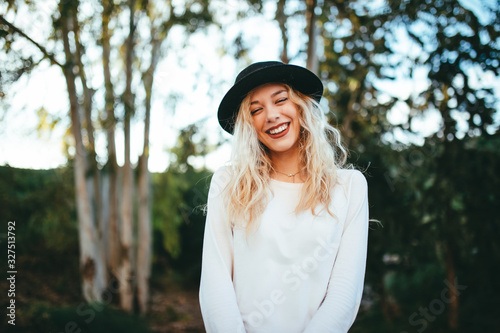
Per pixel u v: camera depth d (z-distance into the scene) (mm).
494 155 5914
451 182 6066
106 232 8516
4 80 5324
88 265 7375
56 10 5652
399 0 5434
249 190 1362
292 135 1424
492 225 5934
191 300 10367
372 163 6613
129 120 7727
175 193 11008
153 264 12500
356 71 6504
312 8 5316
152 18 7605
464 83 5469
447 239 6129
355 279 1277
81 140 7223
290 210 1337
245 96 1474
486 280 5941
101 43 7023
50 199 8492
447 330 6105
